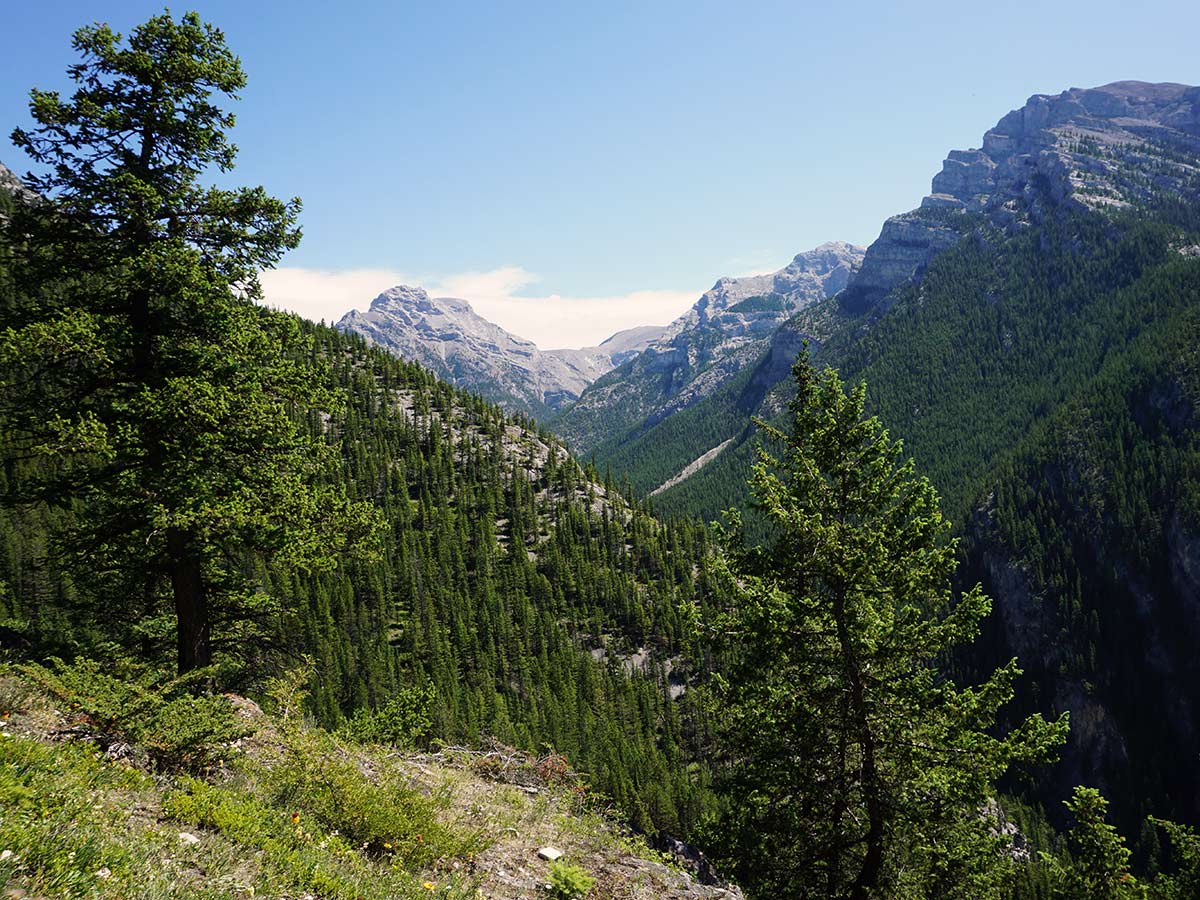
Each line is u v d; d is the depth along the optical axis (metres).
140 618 15.47
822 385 16.12
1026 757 13.51
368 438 147.75
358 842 8.81
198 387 12.27
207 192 13.70
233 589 15.41
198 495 12.16
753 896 14.84
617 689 102.50
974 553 170.00
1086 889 19.14
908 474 15.62
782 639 15.05
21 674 10.09
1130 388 174.25
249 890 6.23
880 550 14.34
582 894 9.41
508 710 91.81
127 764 8.29
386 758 12.18
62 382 12.62
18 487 12.43
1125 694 141.75
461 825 10.42
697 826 16.61
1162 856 109.56
